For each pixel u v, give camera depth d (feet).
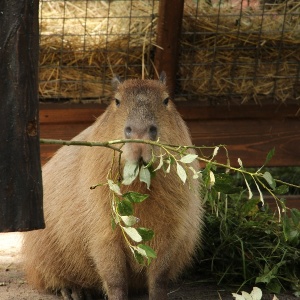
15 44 15.78
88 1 33.63
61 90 33.47
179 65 33.47
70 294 25.34
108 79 33.53
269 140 34.45
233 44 33.53
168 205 22.48
